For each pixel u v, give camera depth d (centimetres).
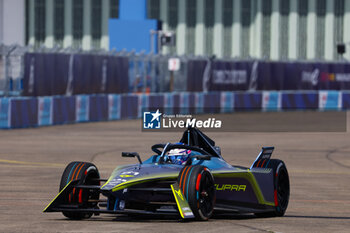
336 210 4128
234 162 6881
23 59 10438
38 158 7012
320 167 6662
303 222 3522
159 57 13925
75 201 3312
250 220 3547
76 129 10638
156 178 3219
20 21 18888
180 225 3178
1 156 7150
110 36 17975
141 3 17925
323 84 16862
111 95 12531
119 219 3431
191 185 3175
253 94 15838
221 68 15250
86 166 3381
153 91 13762
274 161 3838
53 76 11069
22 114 10481
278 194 3800
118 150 7919
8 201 4203
